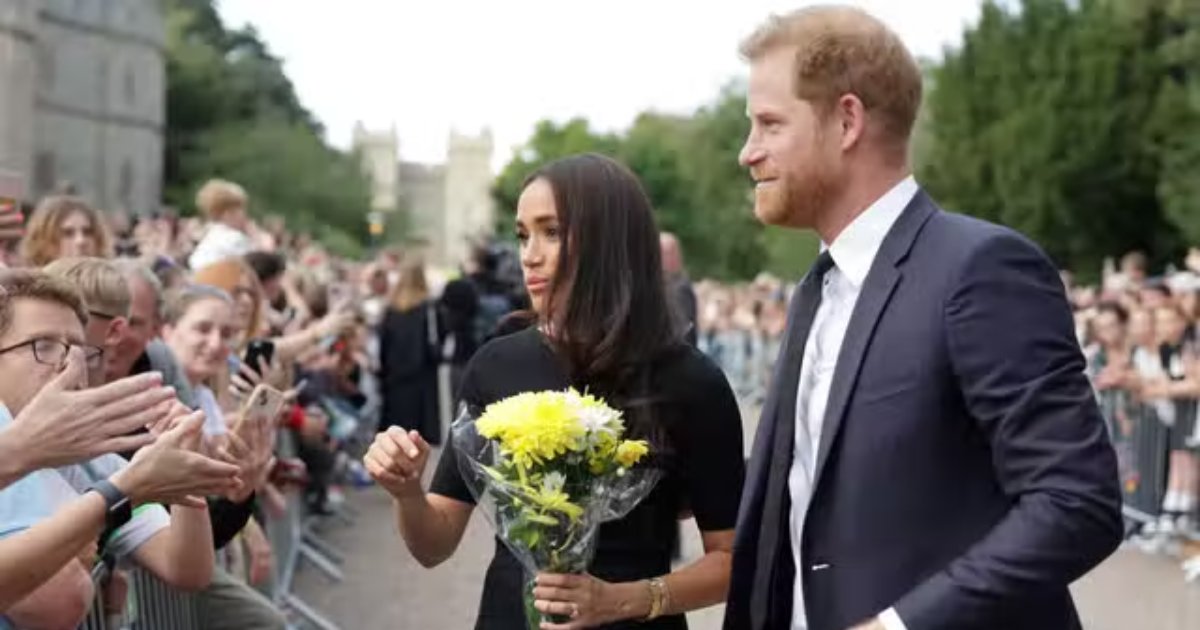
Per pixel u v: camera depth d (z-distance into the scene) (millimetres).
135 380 2918
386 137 155750
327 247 78500
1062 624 2580
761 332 25547
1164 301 11680
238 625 5137
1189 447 10734
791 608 2828
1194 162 39406
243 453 4340
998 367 2488
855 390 2658
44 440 2795
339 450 11875
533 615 3119
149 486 2980
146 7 72750
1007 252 2576
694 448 3299
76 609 3184
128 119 71312
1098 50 43562
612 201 3311
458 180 159125
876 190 2764
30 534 2895
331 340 10078
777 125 2775
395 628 7871
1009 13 46938
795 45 2758
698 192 75625
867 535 2615
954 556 2572
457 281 14328
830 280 2861
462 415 3211
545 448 2939
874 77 2725
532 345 3398
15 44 54594
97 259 4188
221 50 95062
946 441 2586
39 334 3236
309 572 9492
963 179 46844
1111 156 43312
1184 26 42875
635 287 3287
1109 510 2402
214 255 8328
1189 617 8422
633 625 3225
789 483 2842
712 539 3338
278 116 89875
